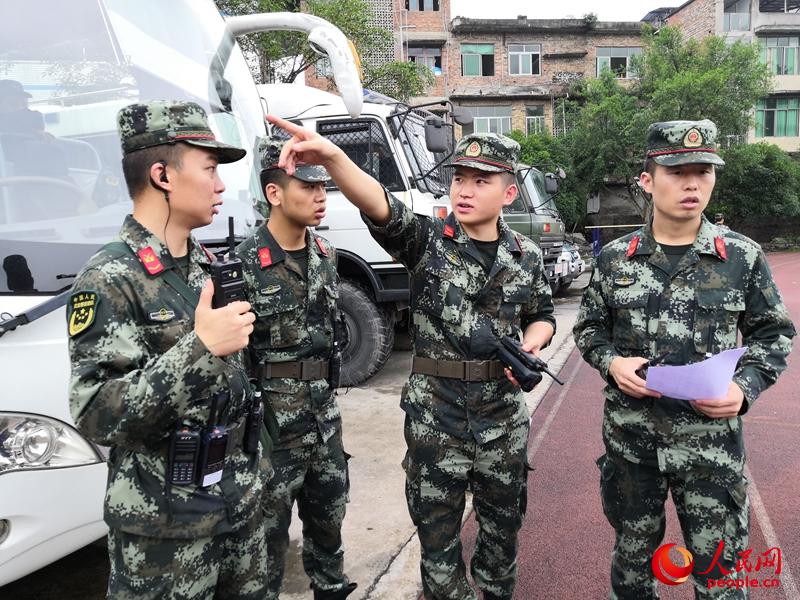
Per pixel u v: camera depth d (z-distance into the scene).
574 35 22.55
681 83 17.91
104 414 1.21
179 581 1.36
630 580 1.92
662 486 1.86
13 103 2.29
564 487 3.34
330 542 2.18
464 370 1.90
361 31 10.77
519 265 1.98
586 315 2.01
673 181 1.73
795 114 24.03
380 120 4.87
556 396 5.04
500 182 1.87
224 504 1.41
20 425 1.83
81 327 1.26
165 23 3.03
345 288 4.98
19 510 1.80
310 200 2.09
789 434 4.01
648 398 1.81
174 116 1.36
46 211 2.15
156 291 1.36
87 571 2.57
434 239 1.94
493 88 21.97
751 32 23.50
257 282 2.09
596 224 21.22
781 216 21.56
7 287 1.94
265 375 2.08
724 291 1.76
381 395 4.97
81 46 2.55
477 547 2.09
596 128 19.16
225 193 3.01
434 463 1.91
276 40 9.27
